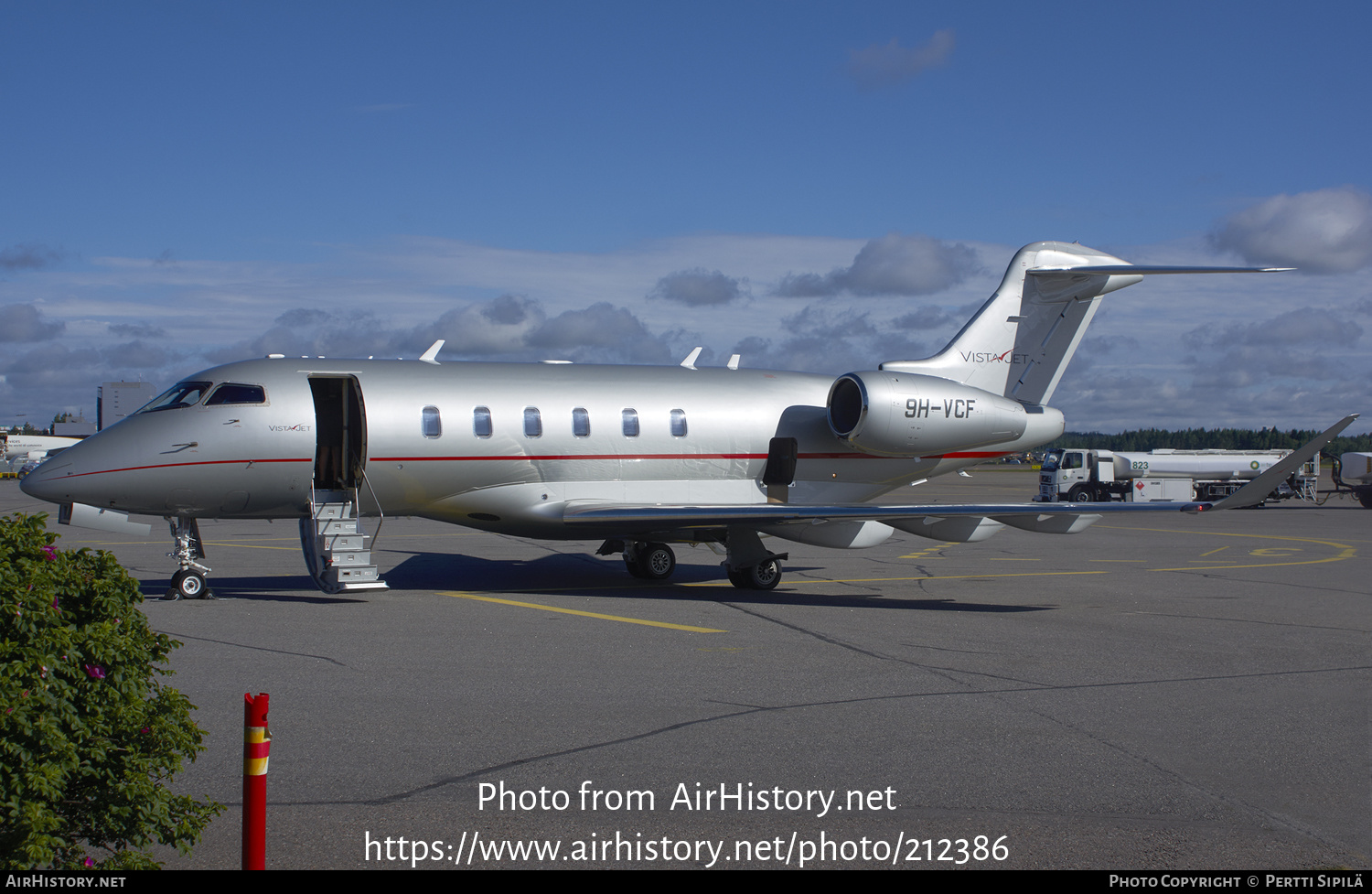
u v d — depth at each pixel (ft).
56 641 14.21
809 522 51.90
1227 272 55.36
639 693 28.48
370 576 46.91
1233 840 18.34
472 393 52.16
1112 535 94.27
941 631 39.37
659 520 49.57
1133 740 24.38
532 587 53.42
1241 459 150.10
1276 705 27.99
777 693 28.68
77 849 14.52
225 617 41.24
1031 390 63.57
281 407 48.11
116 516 48.96
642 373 57.52
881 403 56.03
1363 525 108.47
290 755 22.44
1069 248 63.93
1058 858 17.57
